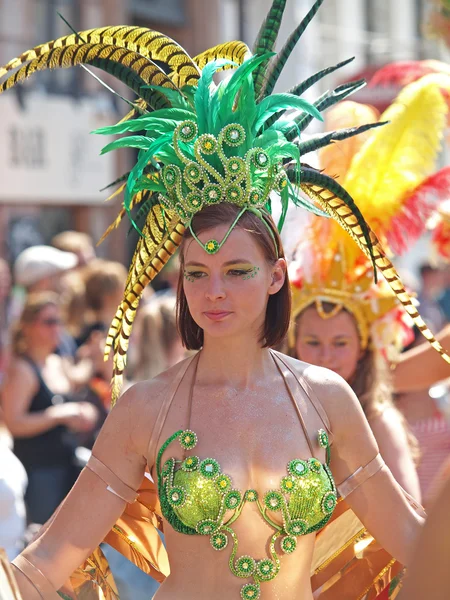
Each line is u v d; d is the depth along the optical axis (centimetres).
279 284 430
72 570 428
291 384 434
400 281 469
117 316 474
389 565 477
